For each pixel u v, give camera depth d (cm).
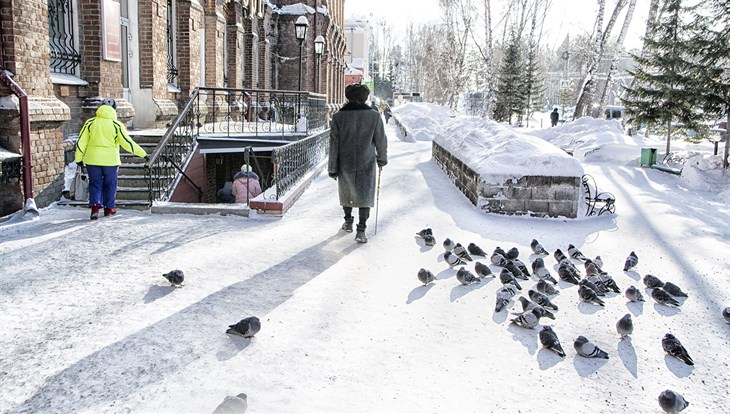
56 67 1038
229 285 542
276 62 2922
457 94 5206
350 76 5666
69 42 1073
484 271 579
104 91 1125
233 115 2056
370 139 698
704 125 1656
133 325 443
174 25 1572
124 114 1176
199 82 1712
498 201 913
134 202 925
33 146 848
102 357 389
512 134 1049
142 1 1338
